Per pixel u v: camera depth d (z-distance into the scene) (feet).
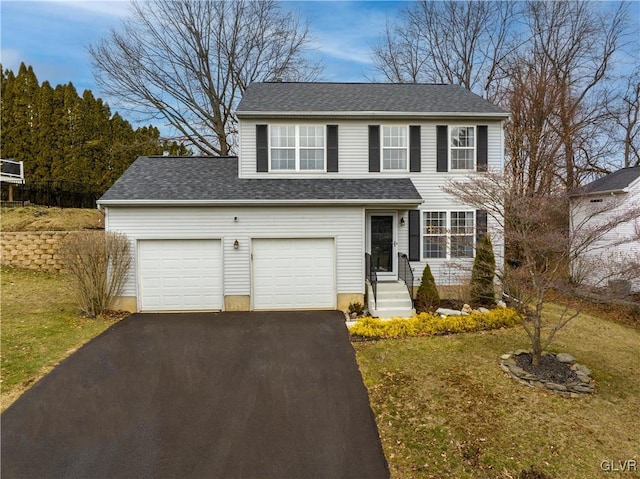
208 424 16.57
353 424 16.63
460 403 18.15
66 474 13.39
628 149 70.13
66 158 73.10
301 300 35.19
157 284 34.27
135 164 41.11
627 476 13.26
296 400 18.66
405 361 23.11
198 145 72.54
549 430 15.90
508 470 13.60
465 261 38.29
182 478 13.32
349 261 35.09
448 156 39.86
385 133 40.01
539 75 61.77
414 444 15.21
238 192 35.24
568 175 62.39
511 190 24.09
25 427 15.98
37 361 22.08
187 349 25.08
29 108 72.08
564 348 25.46
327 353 24.50
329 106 40.01
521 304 23.88
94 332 27.78
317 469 13.83
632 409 17.72
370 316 32.94
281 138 39.50
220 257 34.60
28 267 45.75
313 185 37.35
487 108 40.14
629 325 35.53
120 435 15.66
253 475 13.50
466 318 29.68
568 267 26.03
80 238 31.83
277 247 34.96
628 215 21.16
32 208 57.36
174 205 33.58
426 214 39.60
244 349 25.18
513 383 20.10
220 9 69.92
